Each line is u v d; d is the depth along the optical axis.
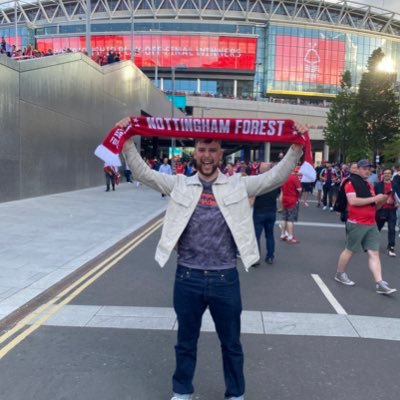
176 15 90.31
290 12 94.31
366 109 35.06
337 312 5.52
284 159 3.21
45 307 5.50
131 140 3.26
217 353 4.24
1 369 3.87
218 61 82.50
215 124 3.13
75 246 9.23
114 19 91.38
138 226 12.20
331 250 9.76
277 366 3.98
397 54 95.81
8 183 16.14
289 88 87.69
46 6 98.62
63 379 3.71
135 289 6.36
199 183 3.08
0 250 8.62
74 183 23.20
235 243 3.07
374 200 6.41
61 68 20.95
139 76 37.56
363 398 3.47
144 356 4.17
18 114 16.73
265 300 5.99
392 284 7.02
